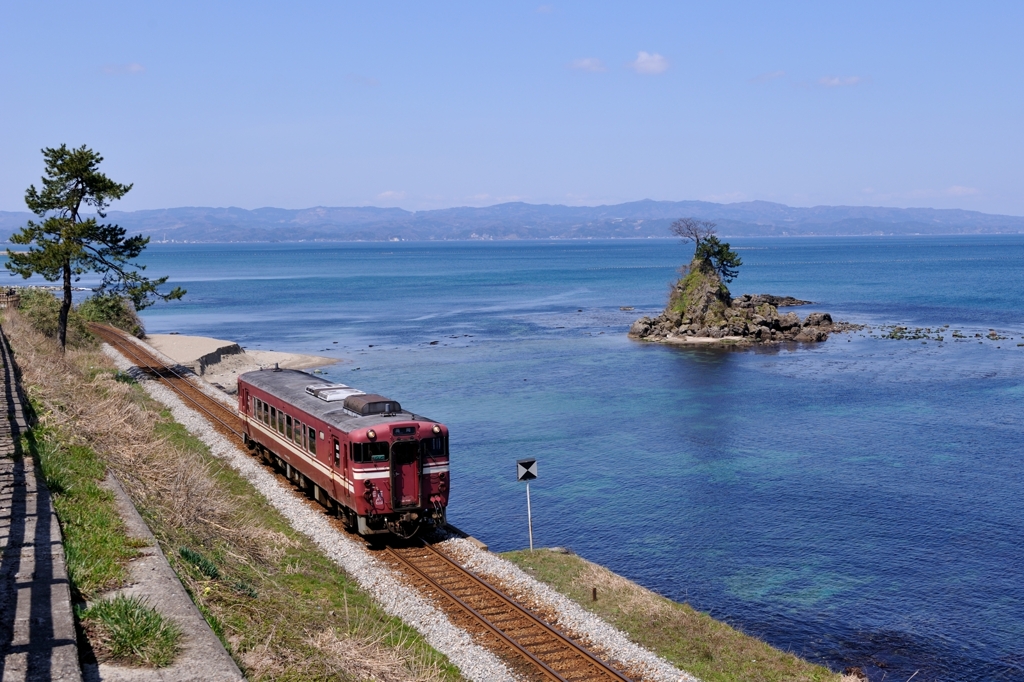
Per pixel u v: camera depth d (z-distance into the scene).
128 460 26.67
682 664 18.58
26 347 44.31
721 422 56.22
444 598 21.20
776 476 44.09
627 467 45.91
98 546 15.42
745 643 20.16
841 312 126.69
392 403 26.64
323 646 15.91
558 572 23.64
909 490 41.53
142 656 11.51
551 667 17.61
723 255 109.56
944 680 24.20
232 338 104.25
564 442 51.25
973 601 29.48
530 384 70.75
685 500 40.34
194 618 13.03
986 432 52.88
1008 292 160.88
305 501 29.12
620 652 18.64
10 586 12.47
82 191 50.06
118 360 58.88
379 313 135.88
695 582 31.02
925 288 172.75
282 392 31.59
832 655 25.64
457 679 16.83
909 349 90.25
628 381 72.12
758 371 77.06
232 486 30.12
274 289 194.00
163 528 19.09
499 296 169.50
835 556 33.47
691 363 82.31
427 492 25.52
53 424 25.92
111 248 51.53
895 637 26.88
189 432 38.28
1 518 15.91
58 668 9.95
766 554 33.69
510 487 42.59
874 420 56.50
